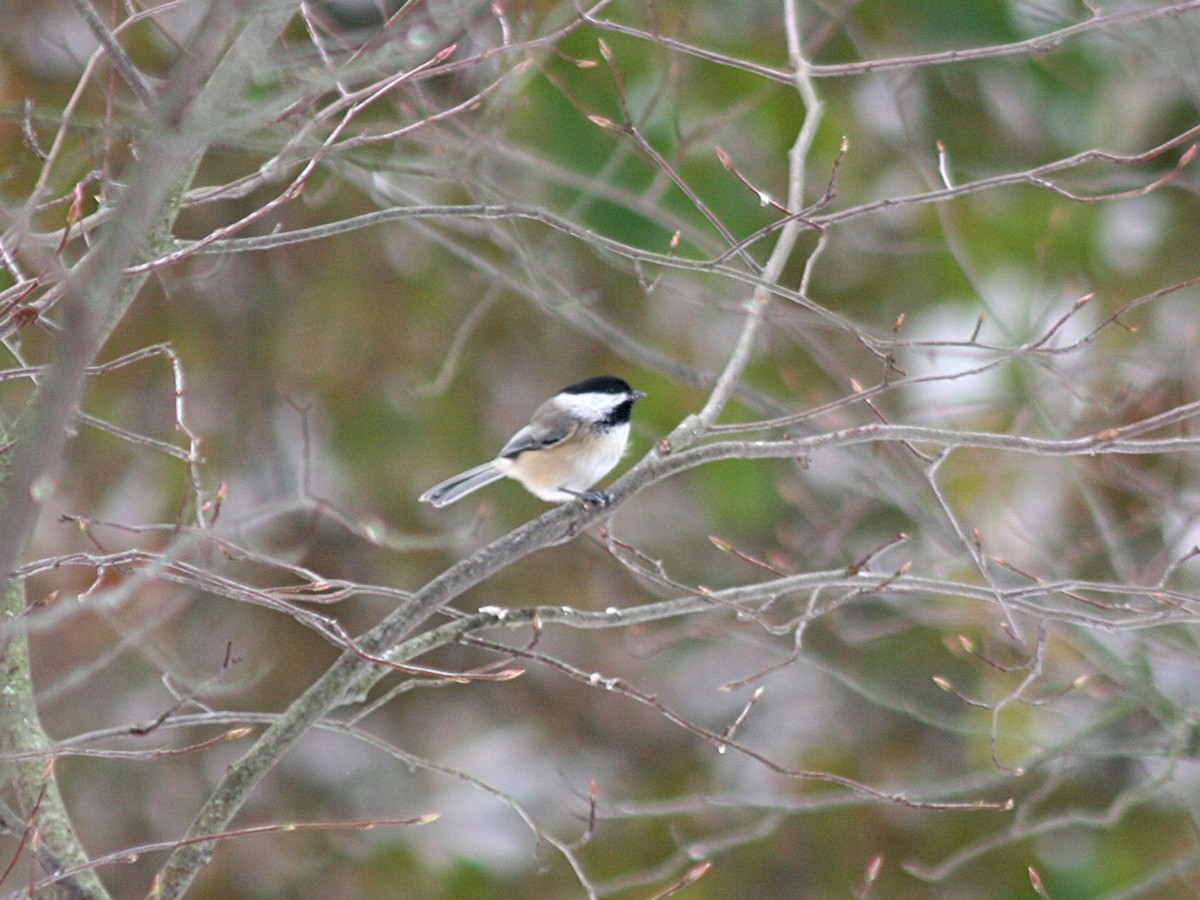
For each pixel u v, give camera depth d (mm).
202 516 6051
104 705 14000
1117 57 13688
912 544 13641
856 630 11984
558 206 12984
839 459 11656
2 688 6352
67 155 7566
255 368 14648
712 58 7832
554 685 15609
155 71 11625
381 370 14891
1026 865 13703
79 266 5566
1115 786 13664
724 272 6855
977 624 11992
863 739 15133
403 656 6688
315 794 14828
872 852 14203
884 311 14516
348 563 14625
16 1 12750
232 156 13523
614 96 12773
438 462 14867
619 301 15133
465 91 10781
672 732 15672
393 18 5855
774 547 14977
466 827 14805
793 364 14484
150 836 14039
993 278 14391
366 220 7098
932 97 14469
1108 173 14391
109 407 14078
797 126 13766
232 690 7793
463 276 15047
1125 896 9648
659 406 14797
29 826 5328
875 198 14336
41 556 12930
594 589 15328
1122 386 10453
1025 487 12953
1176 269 14727
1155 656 9992
